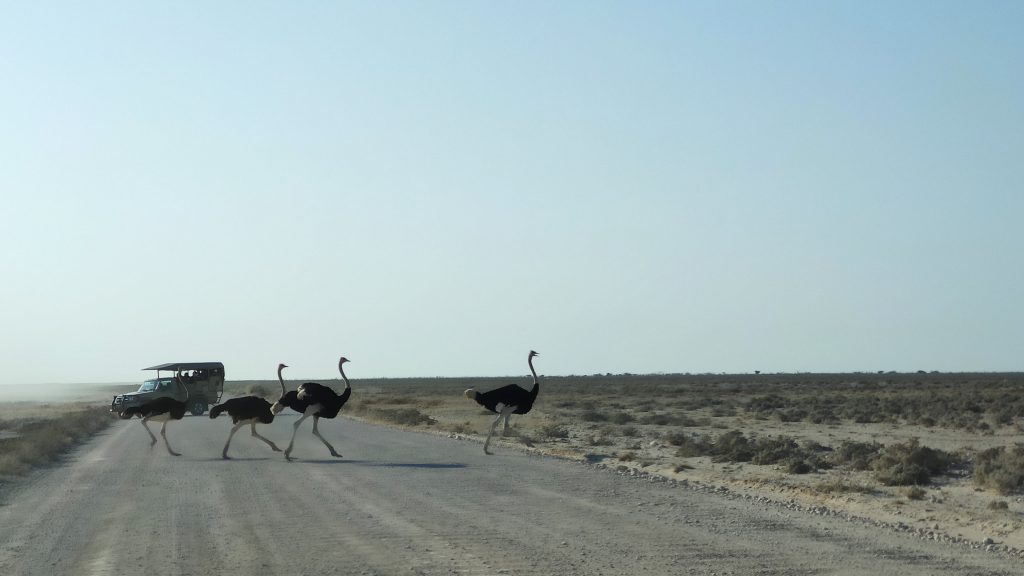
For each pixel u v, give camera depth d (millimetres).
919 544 13945
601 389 140250
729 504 18094
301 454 29453
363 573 12188
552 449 33000
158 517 16984
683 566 12359
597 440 39875
